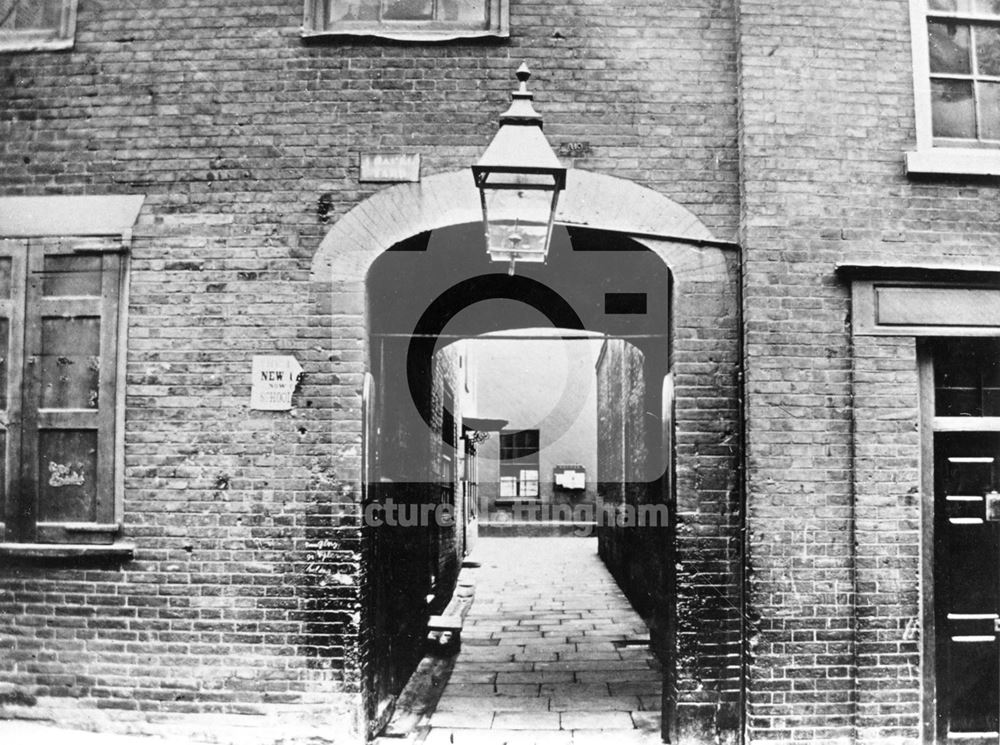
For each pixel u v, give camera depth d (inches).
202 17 213.8
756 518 196.5
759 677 194.2
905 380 199.5
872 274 200.2
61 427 208.4
